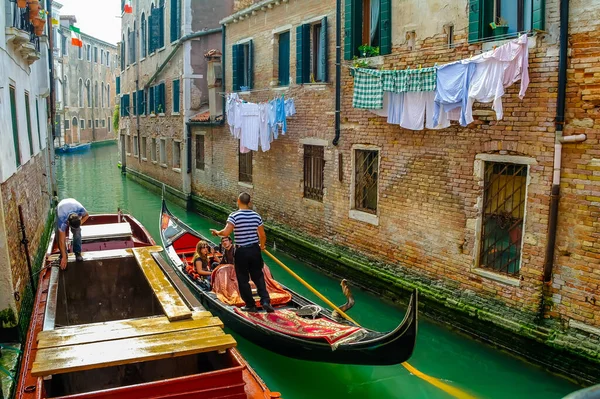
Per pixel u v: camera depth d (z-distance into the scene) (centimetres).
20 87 869
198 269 864
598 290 626
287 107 1170
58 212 772
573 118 639
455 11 775
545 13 657
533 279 694
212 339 513
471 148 765
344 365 734
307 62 1144
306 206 1169
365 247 988
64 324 738
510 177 729
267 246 1328
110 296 780
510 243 734
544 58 664
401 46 872
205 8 1859
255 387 508
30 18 932
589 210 630
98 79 5056
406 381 696
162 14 2156
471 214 773
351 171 1010
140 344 500
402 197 892
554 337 663
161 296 624
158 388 458
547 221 673
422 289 851
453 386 673
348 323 677
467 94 723
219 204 1641
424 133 839
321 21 1084
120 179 2717
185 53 1833
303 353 655
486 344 754
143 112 2444
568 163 646
